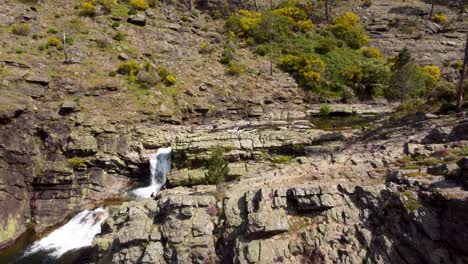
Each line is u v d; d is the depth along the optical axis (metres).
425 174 15.80
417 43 53.78
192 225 15.91
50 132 28.33
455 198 12.73
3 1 40.84
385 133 24.98
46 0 46.12
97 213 24.95
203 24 54.47
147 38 46.16
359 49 52.97
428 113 26.55
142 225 16.64
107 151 28.89
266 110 40.16
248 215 15.38
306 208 15.76
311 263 14.15
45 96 31.41
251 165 26.14
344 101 43.31
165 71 40.88
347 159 21.08
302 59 46.44
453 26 56.91
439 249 12.48
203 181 25.67
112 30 44.94
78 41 40.22
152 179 29.28
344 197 15.99
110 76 37.25
